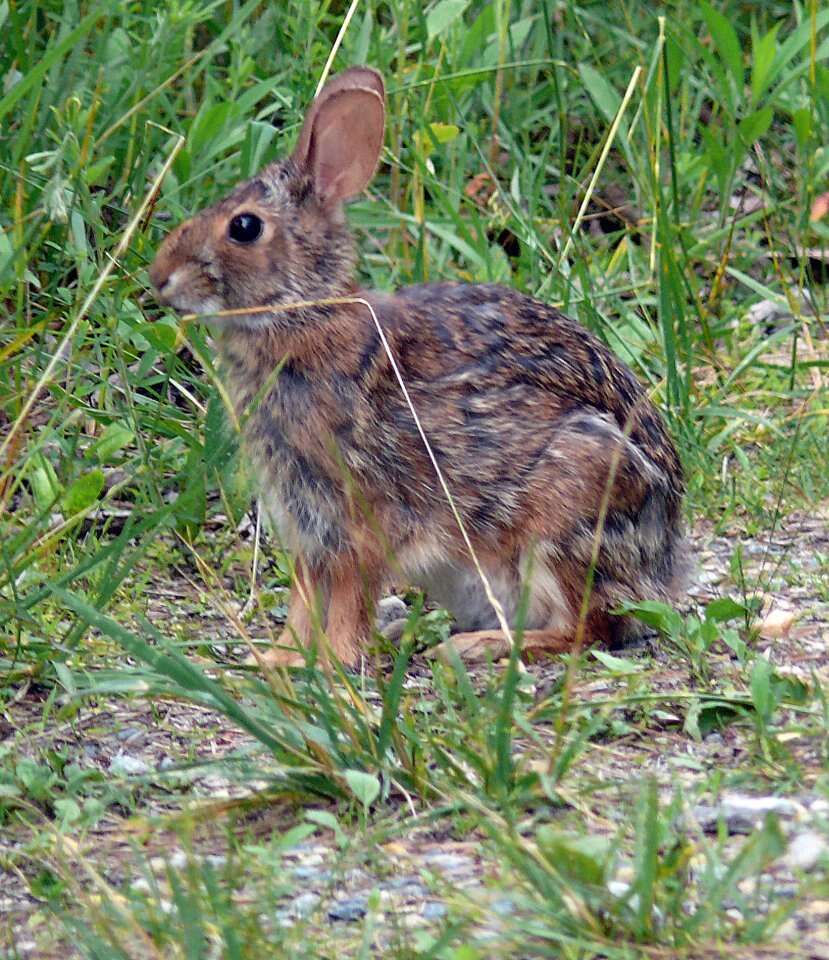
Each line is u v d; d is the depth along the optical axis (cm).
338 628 941
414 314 957
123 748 790
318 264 942
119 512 1079
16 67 1249
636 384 1009
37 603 888
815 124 1474
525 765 743
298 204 942
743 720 805
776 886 634
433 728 785
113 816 720
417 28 1428
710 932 591
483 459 946
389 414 941
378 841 680
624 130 1370
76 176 1112
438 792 714
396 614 1019
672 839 658
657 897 609
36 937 617
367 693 864
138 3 1362
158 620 962
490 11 1374
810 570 1041
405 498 948
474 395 948
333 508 946
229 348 958
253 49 1351
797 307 1338
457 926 573
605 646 961
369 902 614
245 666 834
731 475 1175
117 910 598
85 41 1281
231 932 554
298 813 715
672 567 1000
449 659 803
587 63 1533
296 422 940
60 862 648
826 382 1291
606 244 1412
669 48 1444
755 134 1381
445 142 1345
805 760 753
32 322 1150
